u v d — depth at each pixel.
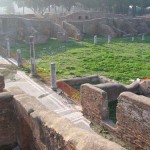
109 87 17.92
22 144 12.05
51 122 9.55
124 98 13.38
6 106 12.37
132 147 13.44
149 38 53.38
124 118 13.63
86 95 16.66
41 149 10.33
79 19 61.47
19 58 30.31
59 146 8.92
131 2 81.56
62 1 75.00
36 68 28.33
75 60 34.25
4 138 12.62
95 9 83.31
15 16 53.22
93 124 16.39
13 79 26.16
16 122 12.40
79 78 24.11
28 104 11.32
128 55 37.22
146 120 12.33
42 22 49.31
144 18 61.56
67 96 21.88
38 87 23.97
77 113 18.47
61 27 48.22
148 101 12.29
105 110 15.60
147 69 30.44
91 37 52.94
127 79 26.97
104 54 37.44
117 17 63.56
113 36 53.00
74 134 8.38
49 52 38.56
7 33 47.19
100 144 7.51
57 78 26.73
